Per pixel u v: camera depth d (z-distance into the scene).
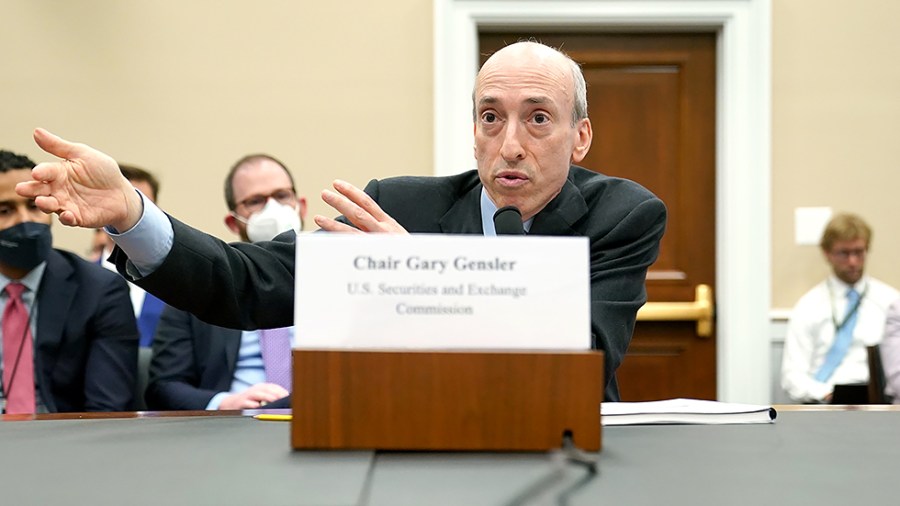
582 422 1.23
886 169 4.56
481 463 1.16
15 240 3.00
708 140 4.72
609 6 4.50
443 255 1.24
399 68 4.53
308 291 1.23
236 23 4.52
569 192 2.09
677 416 1.51
